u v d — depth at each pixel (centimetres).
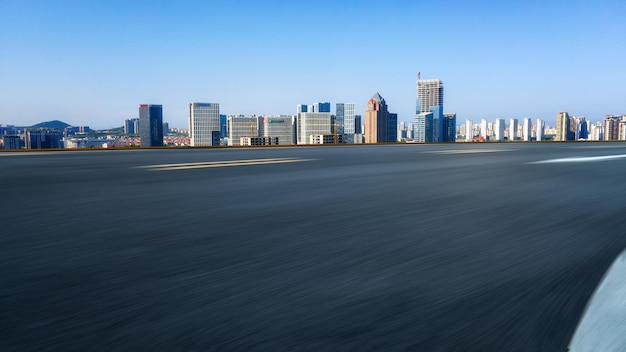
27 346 108
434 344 110
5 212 308
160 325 121
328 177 573
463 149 1772
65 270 172
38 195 400
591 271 171
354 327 120
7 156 1271
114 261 185
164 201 362
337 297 143
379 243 219
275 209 324
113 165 823
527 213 310
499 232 246
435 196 395
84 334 115
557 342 110
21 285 154
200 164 837
